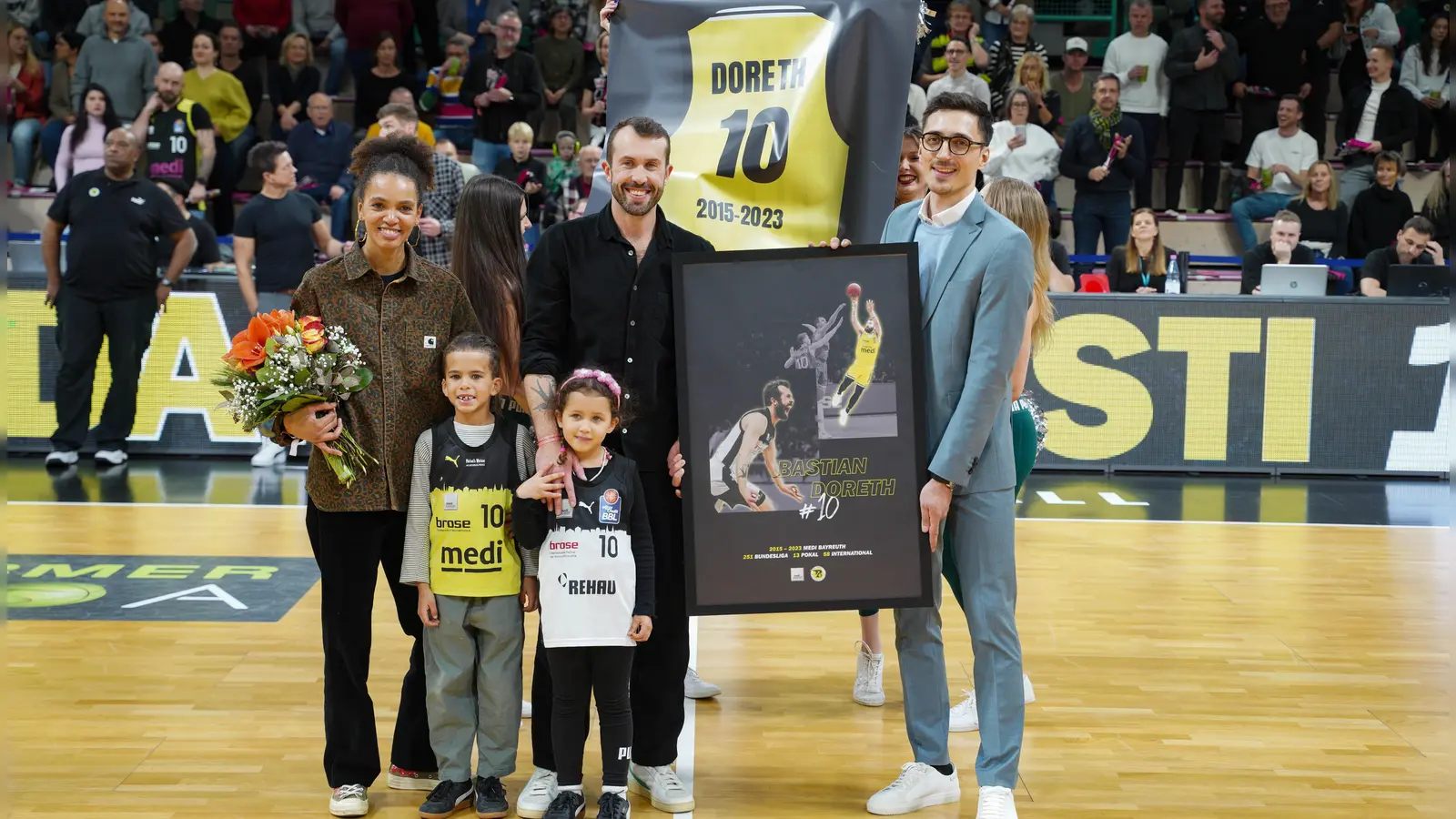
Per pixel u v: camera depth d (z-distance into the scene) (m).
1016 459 3.70
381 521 3.25
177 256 7.87
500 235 3.61
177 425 8.12
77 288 7.65
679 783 3.37
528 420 3.45
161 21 11.89
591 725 3.95
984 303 3.17
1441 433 8.02
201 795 3.36
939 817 3.32
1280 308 8.03
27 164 10.70
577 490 3.13
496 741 3.28
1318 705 4.18
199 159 9.79
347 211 9.59
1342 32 11.65
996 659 3.25
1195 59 10.68
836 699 4.22
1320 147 11.24
